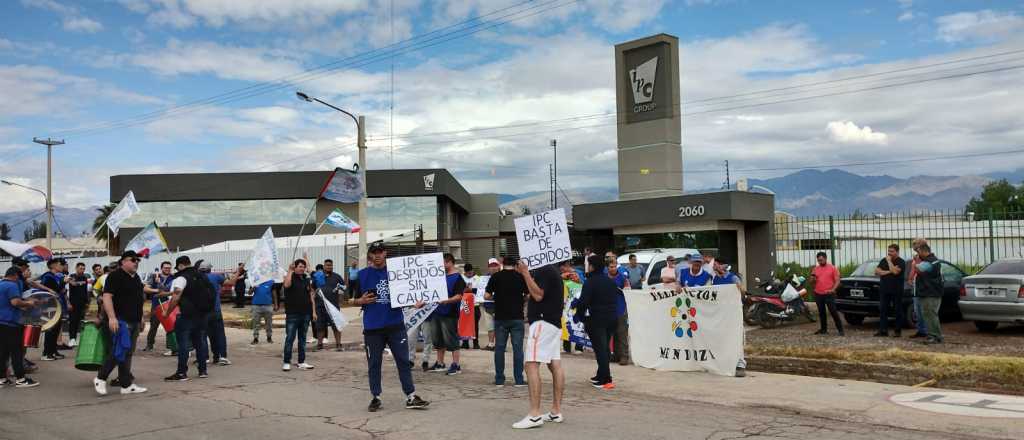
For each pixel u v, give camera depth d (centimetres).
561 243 905
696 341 1169
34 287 1377
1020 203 6138
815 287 1534
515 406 915
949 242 2181
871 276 1642
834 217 2580
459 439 739
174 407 941
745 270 2917
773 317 1720
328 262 1627
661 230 3041
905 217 2361
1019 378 962
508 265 1086
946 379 1021
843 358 1145
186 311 1180
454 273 1227
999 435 739
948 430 761
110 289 1023
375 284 893
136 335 1061
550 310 809
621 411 871
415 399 898
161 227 5197
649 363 1226
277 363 1396
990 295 1413
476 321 1559
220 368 1323
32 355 1583
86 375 1251
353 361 1412
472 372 1235
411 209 5128
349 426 809
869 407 877
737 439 725
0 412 918
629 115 3284
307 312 1303
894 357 1114
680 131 3241
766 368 1209
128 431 807
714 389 1020
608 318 1045
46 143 4531
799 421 808
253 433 785
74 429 820
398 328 898
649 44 3219
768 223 2903
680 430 765
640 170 3238
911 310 1577
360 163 2516
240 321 2336
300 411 899
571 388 1054
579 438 734
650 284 1741
